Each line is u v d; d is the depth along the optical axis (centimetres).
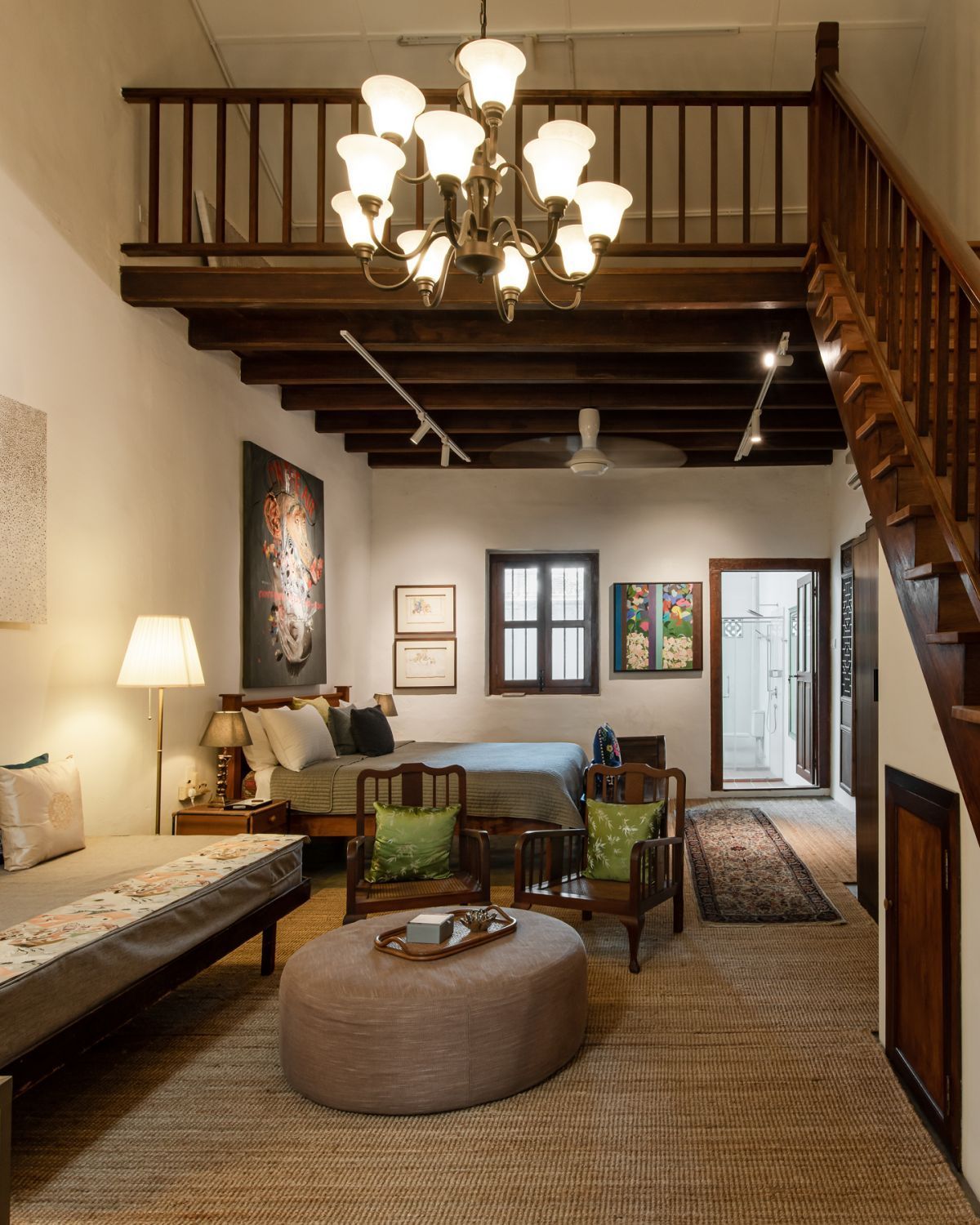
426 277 268
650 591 788
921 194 226
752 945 393
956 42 449
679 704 784
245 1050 289
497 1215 201
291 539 594
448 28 493
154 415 420
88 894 268
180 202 455
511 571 811
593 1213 202
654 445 705
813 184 373
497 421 648
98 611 371
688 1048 288
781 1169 219
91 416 366
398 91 241
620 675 788
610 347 436
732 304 381
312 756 504
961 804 217
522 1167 220
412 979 257
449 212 235
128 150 401
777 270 380
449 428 650
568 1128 238
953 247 195
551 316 436
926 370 223
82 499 360
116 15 391
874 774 430
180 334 448
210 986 347
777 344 430
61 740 346
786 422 632
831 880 506
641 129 549
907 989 258
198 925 276
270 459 557
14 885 278
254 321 450
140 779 403
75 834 324
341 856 577
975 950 209
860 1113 246
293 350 462
